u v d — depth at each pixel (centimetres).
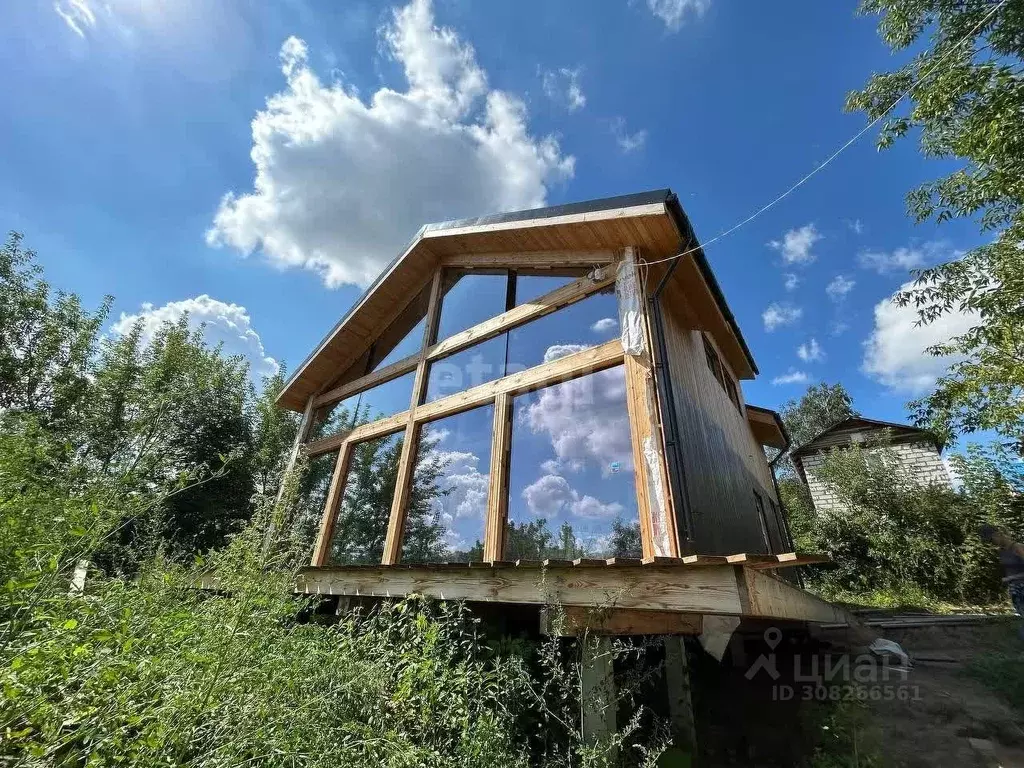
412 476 598
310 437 873
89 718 151
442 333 695
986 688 452
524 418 497
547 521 427
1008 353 591
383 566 405
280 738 187
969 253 595
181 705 168
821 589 1094
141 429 410
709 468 497
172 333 1212
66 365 1109
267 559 295
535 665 323
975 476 905
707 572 242
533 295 580
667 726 313
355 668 261
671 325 527
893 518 1073
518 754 253
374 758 204
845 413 2470
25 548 191
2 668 139
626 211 440
